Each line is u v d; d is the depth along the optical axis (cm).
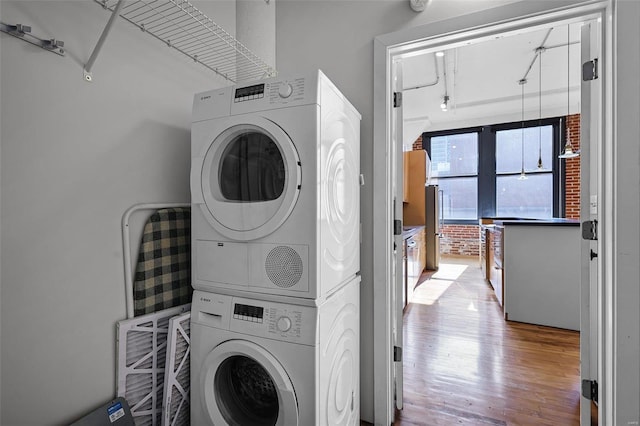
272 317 114
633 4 115
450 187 664
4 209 95
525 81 421
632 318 117
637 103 115
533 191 588
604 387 130
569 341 252
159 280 139
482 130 623
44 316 104
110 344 123
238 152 129
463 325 288
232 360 131
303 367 108
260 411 130
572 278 273
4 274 96
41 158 103
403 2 157
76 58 112
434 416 164
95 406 118
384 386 159
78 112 113
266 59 187
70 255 111
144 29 135
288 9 188
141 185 136
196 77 166
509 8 133
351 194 146
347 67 170
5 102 95
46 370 105
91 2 117
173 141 152
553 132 568
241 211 119
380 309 160
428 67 371
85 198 115
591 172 139
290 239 112
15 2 96
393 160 167
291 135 112
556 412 164
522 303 291
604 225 129
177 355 132
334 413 123
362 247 168
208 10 167
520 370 208
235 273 123
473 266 553
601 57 127
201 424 128
